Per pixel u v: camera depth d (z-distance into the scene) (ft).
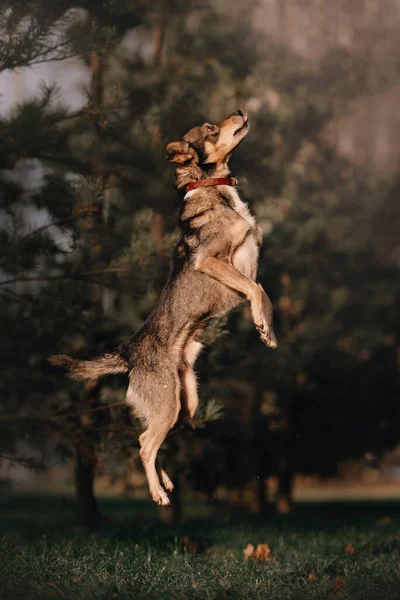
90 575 19.20
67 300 30.58
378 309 57.26
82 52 27.02
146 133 38.27
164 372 22.67
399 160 74.79
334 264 55.42
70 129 32.24
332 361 52.65
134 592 17.63
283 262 49.03
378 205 60.03
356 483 101.71
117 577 18.76
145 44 46.50
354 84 53.21
